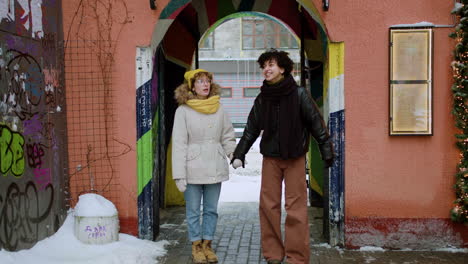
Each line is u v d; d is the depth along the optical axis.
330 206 4.59
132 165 4.66
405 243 4.53
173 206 6.67
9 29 3.67
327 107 4.64
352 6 4.46
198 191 4.18
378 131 4.49
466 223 4.41
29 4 4.00
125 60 4.62
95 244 4.29
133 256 4.14
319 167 6.54
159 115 6.36
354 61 4.48
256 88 26.89
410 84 4.43
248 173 9.91
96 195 4.56
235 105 27.09
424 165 4.48
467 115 4.34
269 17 7.13
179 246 4.66
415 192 4.50
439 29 4.43
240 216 6.02
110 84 4.63
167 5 4.56
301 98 3.65
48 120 4.30
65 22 4.64
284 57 3.67
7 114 3.60
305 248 3.73
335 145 4.54
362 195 4.54
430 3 4.42
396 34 4.42
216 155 4.14
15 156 3.70
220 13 6.72
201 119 4.12
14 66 3.73
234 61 26.70
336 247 4.59
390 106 4.44
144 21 4.59
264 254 3.94
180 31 6.60
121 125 4.64
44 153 4.21
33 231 3.99
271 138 3.73
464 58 4.35
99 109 4.65
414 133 4.45
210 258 4.16
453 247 4.51
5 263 3.40
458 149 4.45
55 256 3.99
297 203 3.75
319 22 4.62
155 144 4.89
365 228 4.55
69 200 4.70
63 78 4.62
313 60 6.50
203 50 26.80
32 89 4.02
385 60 4.46
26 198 3.87
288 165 3.74
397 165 4.50
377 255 4.36
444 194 4.48
